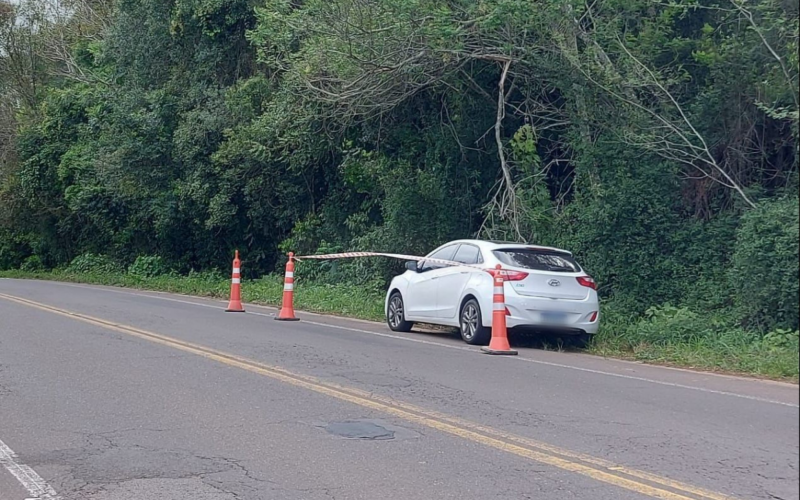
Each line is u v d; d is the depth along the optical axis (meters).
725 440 7.58
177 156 28.58
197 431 7.85
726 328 14.20
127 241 35.47
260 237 30.28
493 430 7.88
